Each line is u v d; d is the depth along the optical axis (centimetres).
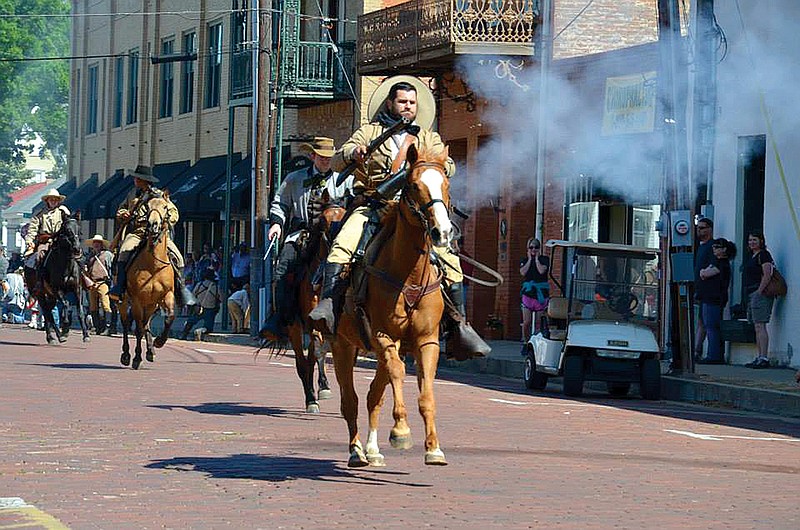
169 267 2198
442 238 986
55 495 995
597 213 2956
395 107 1124
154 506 958
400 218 1034
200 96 4947
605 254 2117
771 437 1560
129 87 5656
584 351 2056
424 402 1032
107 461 1166
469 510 967
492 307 3416
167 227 2197
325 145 1492
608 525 926
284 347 1571
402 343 1069
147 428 1402
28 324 4619
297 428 1437
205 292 3728
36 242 3019
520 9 3119
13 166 9738
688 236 2225
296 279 1505
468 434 1435
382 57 3381
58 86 8394
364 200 1117
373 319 1055
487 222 3409
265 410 1617
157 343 2258
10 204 9306
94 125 6147
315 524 903
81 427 1398
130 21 5641
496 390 2095
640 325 2095
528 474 1152
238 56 4053
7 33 8112
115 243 2252
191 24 5022
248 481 1071
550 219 3094
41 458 1176
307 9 4109
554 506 995
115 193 5431
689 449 1389
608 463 1245
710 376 2212
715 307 2523
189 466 1145
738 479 1173
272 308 1543
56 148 9019
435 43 3170
